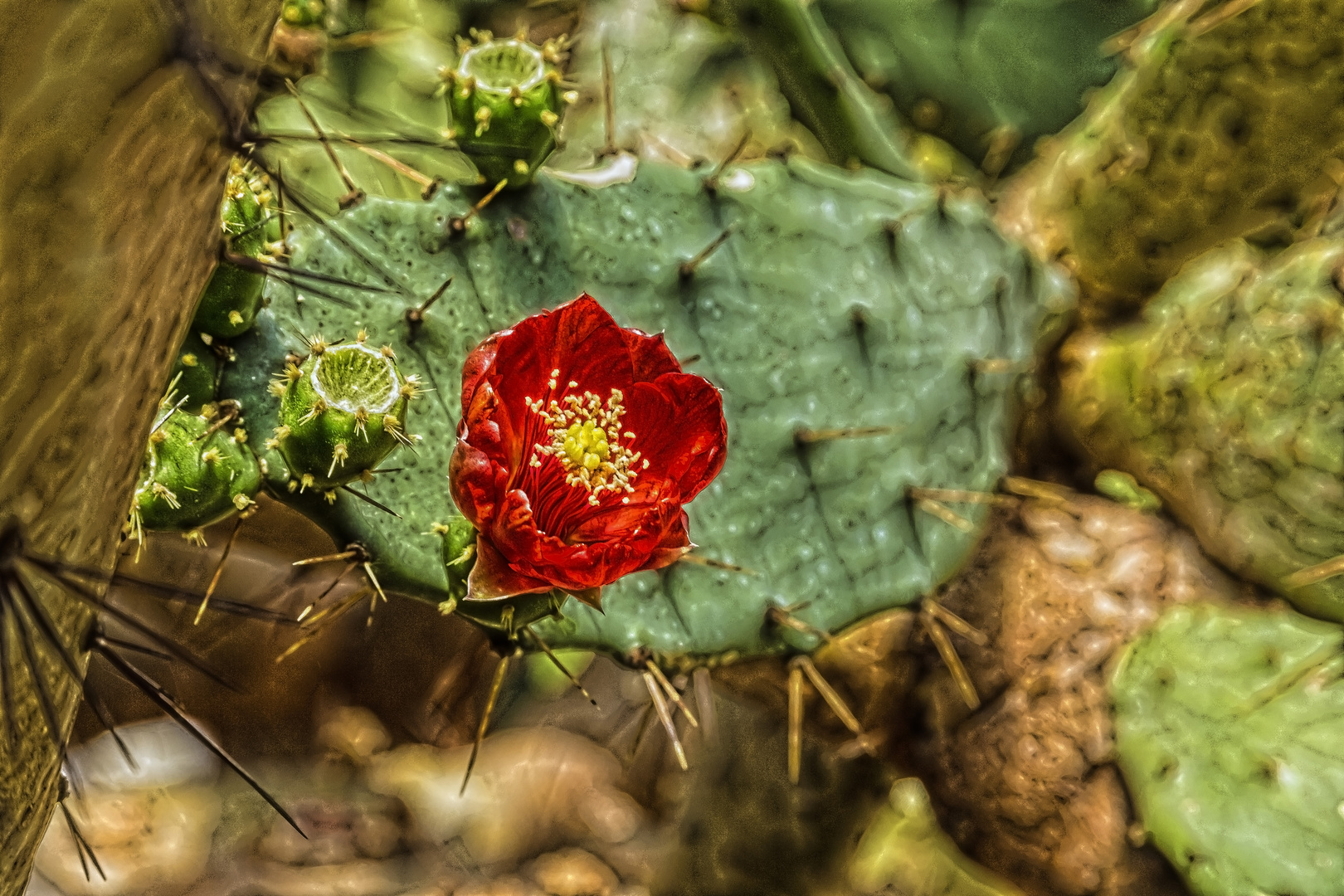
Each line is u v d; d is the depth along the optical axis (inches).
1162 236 41.1
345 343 35.3
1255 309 39.1
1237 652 39.0
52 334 31.5
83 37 30.9
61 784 34.9
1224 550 40.0
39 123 30.9
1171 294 41.3
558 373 35.1
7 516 31.7
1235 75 39.6
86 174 31.3
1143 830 38.4
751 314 38.6
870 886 42.3
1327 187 40.3
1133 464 40.9
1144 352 40.6
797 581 38.1
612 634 36.9
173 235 32.6
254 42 32.5
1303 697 38.6
